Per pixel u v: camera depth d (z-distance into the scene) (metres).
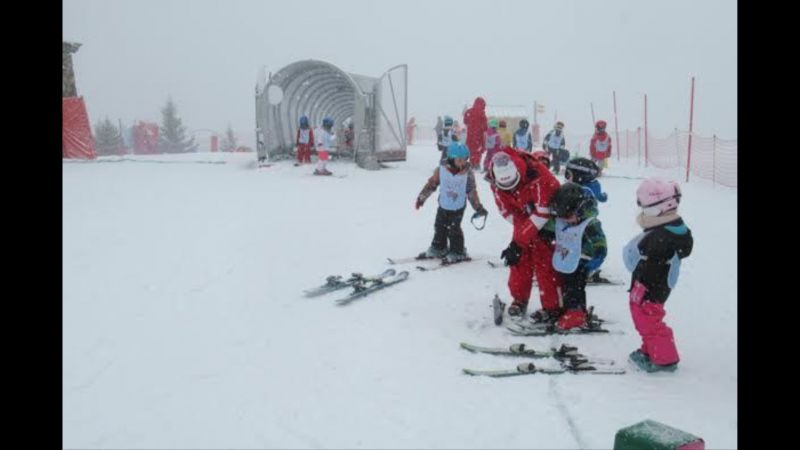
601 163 19.59
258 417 4.23
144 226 9.88
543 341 5.58
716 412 4.26
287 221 10.55
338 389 4.63
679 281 7.54
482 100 18.66
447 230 8.20
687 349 5.43
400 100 19.48
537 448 3.83
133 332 5.76
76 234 9.17
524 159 5.80
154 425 4.14
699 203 14.15
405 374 4.88
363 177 16.58
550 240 5.88
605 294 6.98
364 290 6.83
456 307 6.48
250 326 5.95
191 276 7.46
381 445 3.86
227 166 18.78
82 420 4.19
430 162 21.53
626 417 4.19
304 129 18.61
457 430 4.03
